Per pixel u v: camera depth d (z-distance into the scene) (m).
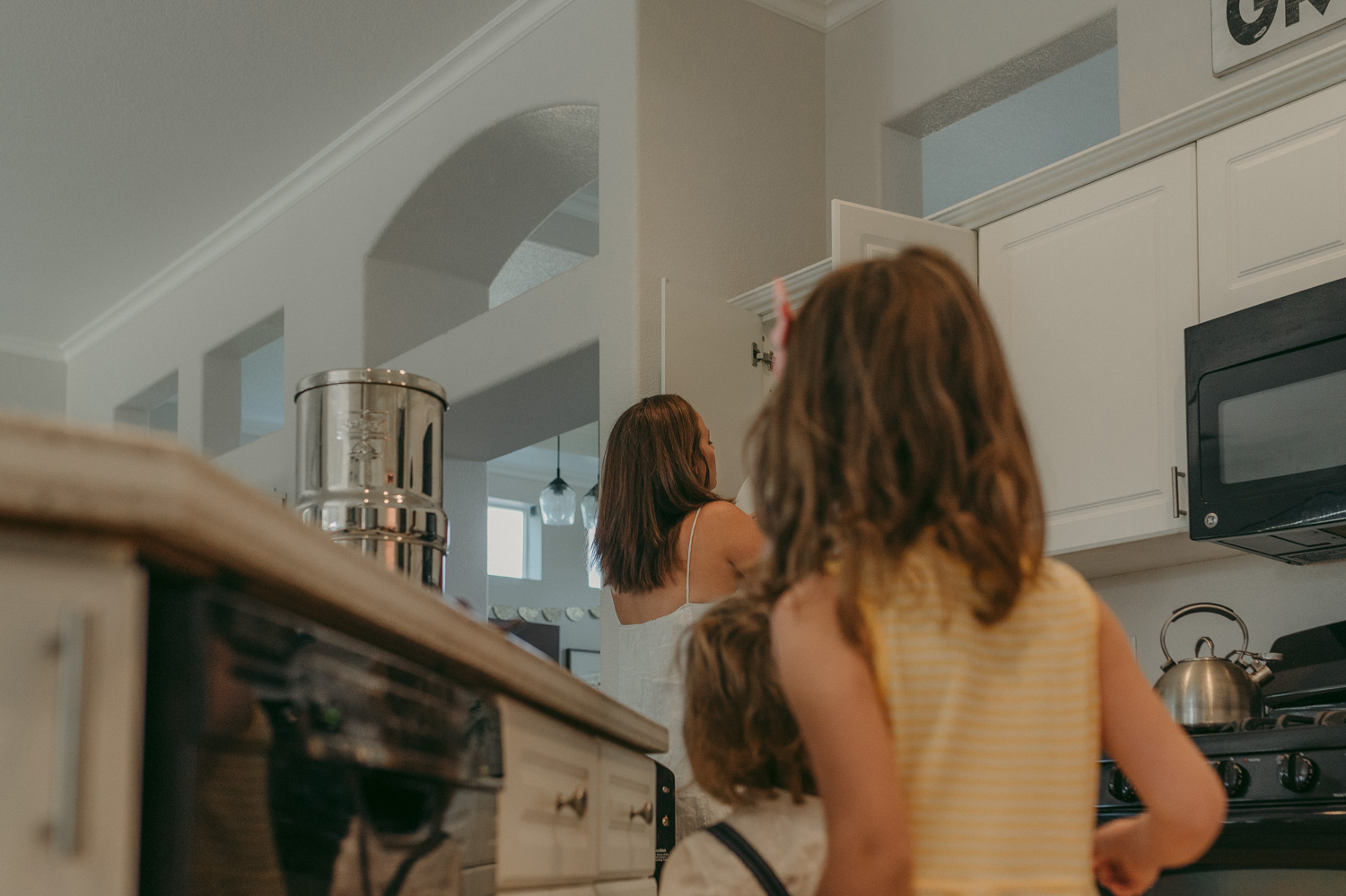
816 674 0.77
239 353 5.68
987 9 3.38
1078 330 2.68
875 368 0.81
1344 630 2.43
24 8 3.86
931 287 0.84
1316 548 2.42
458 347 4.09
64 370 6.83
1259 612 2.64
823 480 0.82
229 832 0.53
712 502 2.29
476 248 4.71
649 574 2.29
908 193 3.66
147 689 0.51
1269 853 1.83
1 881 0.41
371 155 4.62
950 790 0.77
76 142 4.69
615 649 3.14
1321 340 2.16
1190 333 2.39
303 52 4.15
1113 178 2.66
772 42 3.73
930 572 0.79
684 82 3.51
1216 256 2.44
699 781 0.96
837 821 0.75
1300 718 2.10
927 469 0.79
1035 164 4.68
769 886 0.90
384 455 1.33
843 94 3.79
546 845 1.00
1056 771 0.80
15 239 5.49
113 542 0.46
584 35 3.65
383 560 1.30
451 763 0.79
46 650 0.43
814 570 0.81
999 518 0.79
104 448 0.43
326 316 4.77
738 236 3.54
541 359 3.68
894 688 0.78
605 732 1.22
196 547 0.48
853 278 0.86
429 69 4.24
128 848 0.45
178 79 4.29
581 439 9.43
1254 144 2.40
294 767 0.59
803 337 0.86
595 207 5.58
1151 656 2.84
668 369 3.13
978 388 0.82
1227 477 2.29
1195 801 0.84
